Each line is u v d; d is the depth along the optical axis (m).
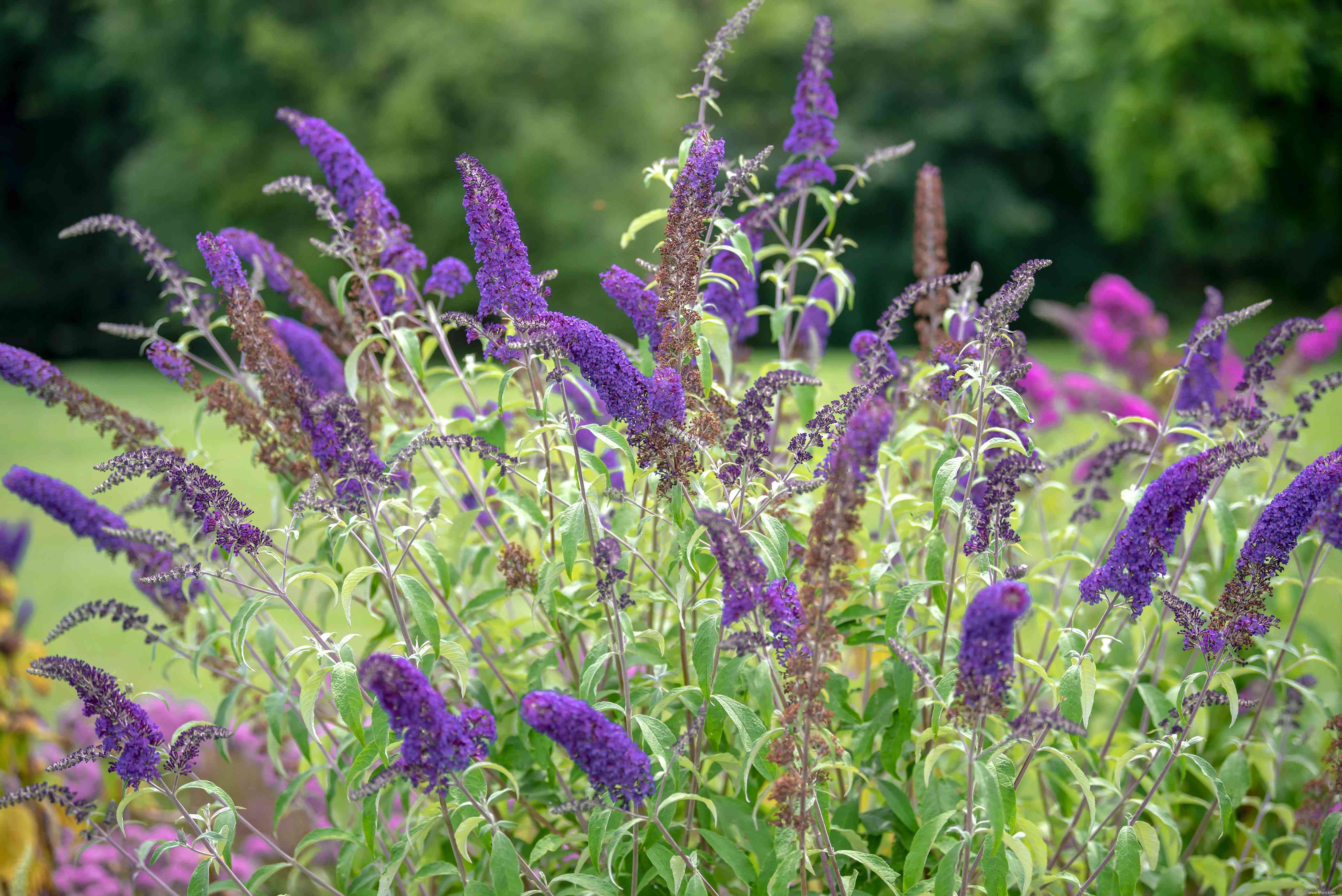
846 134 31.16
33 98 31.09
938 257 3.52
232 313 2.70
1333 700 3.34
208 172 26.48
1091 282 34.19
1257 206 29.58
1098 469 3.13
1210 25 25.69
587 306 25.84
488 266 2.45
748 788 2.79
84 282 32.00
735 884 2.82
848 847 2.61
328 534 2.68
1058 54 29.92
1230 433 3.50
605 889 2.29
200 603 3.06
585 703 2.04
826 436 2.43
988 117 32.09
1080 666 2.39
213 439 12.84
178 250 27.19
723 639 2.33
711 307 3.12
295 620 4.48
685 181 2.53
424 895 2.99
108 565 9.23
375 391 3.44
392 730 2.33
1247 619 2.37
